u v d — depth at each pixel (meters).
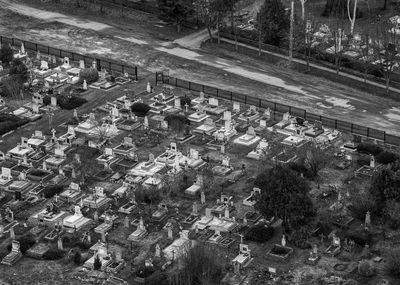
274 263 172.88
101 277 168.50
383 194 184.12
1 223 186.62
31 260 175.38
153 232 182.88
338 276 168.38
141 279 167.12
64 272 171.38
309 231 177.25
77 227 184.00
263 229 181.00
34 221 186.88
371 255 174.25
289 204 175.25
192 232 181.88
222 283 166.38
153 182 198.62
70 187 197.12
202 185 196.38
